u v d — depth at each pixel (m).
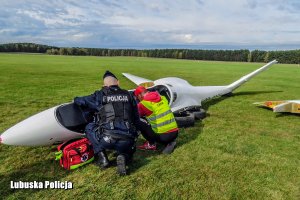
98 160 4.08
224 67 34.19
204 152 4.73
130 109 3.97
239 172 4.00
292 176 3.93
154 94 4.56
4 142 4.18
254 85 15.30
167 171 3.97
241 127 6.41
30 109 7.43
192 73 22.53
